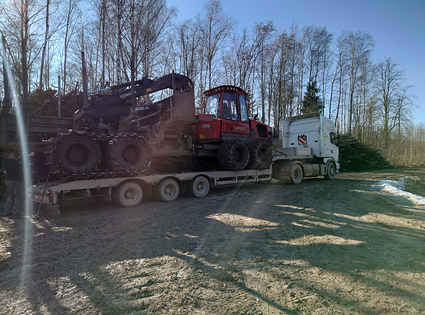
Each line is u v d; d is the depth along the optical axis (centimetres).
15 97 690
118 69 1698
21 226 572
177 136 900
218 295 295
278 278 336
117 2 1720
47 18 1572
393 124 3859
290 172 1208
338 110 3416
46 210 641
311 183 1288
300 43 3028
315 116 1409
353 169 2648
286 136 1522
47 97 1022
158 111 879
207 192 923
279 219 621
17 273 353
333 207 748
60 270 360
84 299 288
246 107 1094
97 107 810
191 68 2411
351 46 3516
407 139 4306
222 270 359
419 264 381
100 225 572
